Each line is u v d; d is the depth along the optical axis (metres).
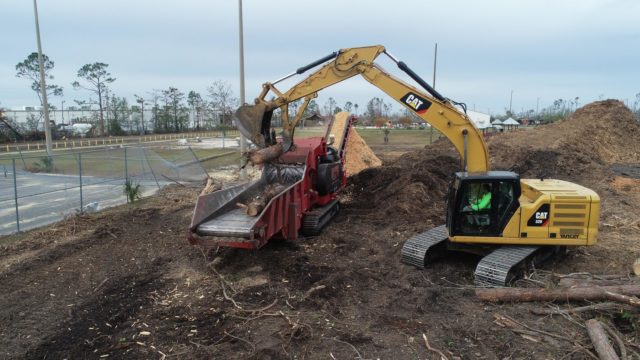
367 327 6.37
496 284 7.52
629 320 6.28
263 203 9.23
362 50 10.10
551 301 7.00
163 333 6.28
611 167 23.70
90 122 68.44
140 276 8.42
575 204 7.99
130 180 16.34
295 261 9.05
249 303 7.19
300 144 12.11
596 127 28.94
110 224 11.73
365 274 8.36
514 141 27.55
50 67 54.81
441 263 9.07
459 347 5.84
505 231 8.17
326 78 10.48
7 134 47.41
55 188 17.22
